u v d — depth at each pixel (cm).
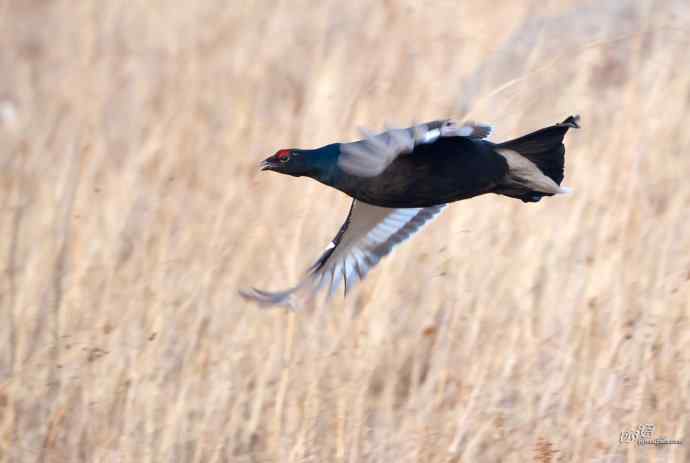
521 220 1289
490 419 1069
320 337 1188
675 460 1030
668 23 1516
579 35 1577
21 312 1211
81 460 1095
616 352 1113
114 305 1235
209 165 1537
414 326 1210
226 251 1270
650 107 1394
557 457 1048
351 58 1795
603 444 1048
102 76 1969
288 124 1645
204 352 1156
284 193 1394
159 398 1130
